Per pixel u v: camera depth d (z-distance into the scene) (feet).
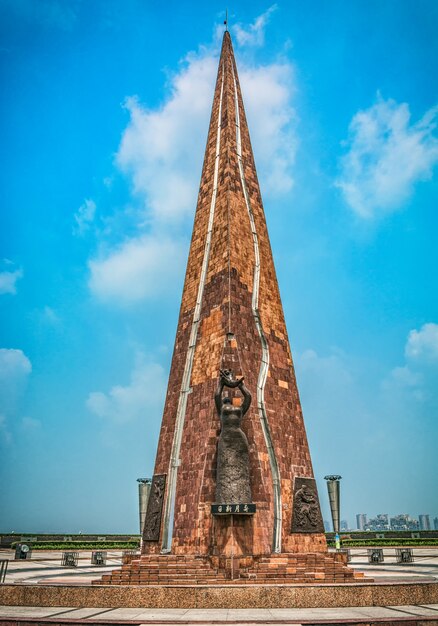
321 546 84.79
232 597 59.21
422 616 48.60
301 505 85.51
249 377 88.69
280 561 76.28
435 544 167.32
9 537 173.78
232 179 105.19
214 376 87.81
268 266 103.19
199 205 110.42
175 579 71.05
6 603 61.52
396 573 88.07
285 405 92.12
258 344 93.09
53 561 131.85
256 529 78.02
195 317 97.55
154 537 85.56
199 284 100.12
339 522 117.29
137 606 59.57
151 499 89.66
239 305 93.30
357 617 48.73
